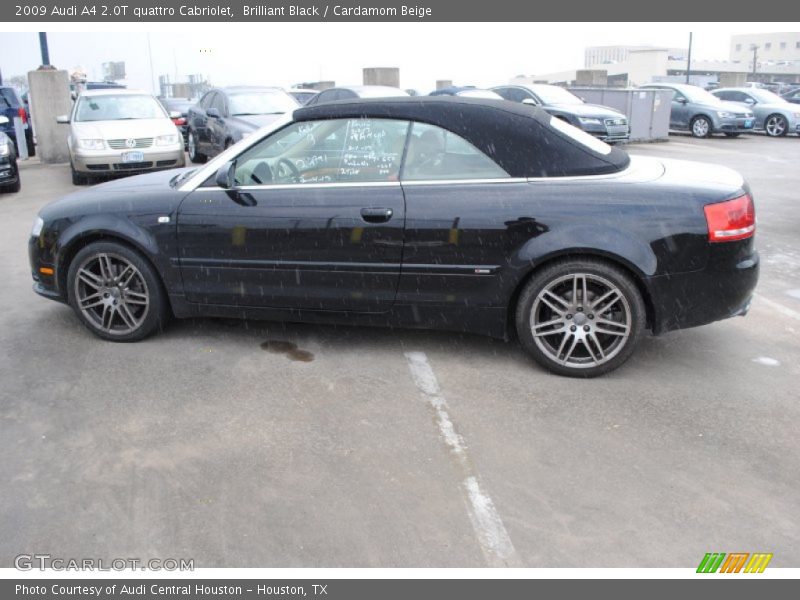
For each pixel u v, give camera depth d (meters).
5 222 9.09
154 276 4.84
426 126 4.43
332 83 33.94
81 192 5.27
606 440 3.66
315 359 4.68
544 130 4.36
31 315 5.54
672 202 4.10
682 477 3.34
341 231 4.42
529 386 4.27
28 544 2.91
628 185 4.20
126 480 3.33
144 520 3.05
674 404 4.05
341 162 4.52
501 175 4.32
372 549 2.87
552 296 4.29
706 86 51.31
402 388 4.25
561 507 3.12
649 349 4.86
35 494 3.23
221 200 4.64
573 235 4.13
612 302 4.24
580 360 4.37
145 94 13.16
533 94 17.73
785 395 4.16
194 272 4.74
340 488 3.26
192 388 4.26
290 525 3.01
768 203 10.48
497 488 3.26
